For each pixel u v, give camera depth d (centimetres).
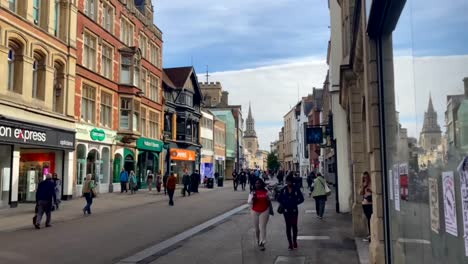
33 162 2505
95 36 3045
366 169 1179
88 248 1070
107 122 3244
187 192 3366
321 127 2491
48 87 2394
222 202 2519
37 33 2288
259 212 1048
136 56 3591
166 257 967
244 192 3553
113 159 3294
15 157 2142
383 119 661
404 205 499
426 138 360
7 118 2002
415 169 418
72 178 2655
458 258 281
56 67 2544
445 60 294
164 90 4519
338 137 1830
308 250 999
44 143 2298
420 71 371
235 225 1500
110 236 1268
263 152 15688
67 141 2545
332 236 1193
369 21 620
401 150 502
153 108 4103
